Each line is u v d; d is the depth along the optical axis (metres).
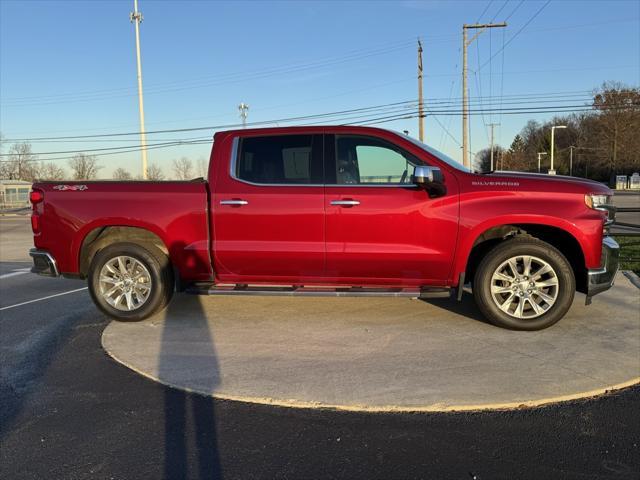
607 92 71.50
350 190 4.74
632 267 8.12
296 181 4.86
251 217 4.84
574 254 4.80
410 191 4.69
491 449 2.85
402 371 3.88
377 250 4.71
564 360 4.05
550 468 2.67
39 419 3.28
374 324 5.06
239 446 2.92
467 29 30.33
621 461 2.73
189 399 3.52
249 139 5.00
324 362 4.08
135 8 30.70
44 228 5.18
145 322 5.27
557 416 3.21
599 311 5.42
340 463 2.74
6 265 10.91
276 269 4.93
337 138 4.89
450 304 5.79
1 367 4.19
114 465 2.75
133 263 5.16
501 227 4.84
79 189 5.13
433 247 4.68
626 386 3.62
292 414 3.27
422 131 32.59
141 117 31.59
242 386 3.67
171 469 2.71
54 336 5.02
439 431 3.04
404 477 2.61
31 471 2.71
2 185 61.41
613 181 71.25
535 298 4.73
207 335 4.82
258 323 5.17
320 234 4.77
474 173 4.81
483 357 4.13
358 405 3.35
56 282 8.21
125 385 3.78
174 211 4.96
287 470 2.68
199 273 5.05
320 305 5.83
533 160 100.44
